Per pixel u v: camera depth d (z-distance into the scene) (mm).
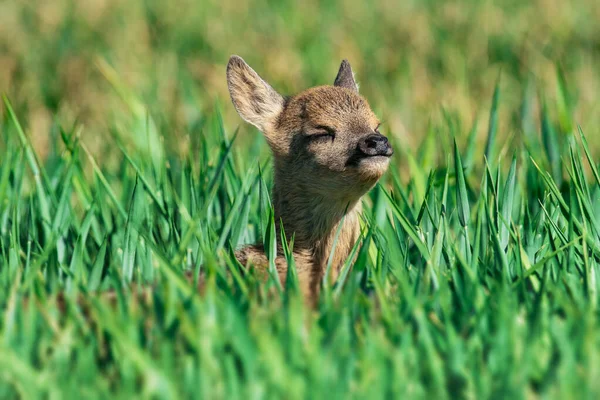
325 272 10836
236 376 7539
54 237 10672
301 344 7848
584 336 7738
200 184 12680
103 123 18359
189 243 11125
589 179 13906
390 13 26156
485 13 25250
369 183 11938
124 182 13031
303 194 12383
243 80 13312
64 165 13125
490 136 13508
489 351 7934
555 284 9141
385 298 8625
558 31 22938
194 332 7855
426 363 7656
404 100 18594
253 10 26859
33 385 7500
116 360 7957
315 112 12422
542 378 7500
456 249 9672
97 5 26578
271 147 12898
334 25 25234
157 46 24391
